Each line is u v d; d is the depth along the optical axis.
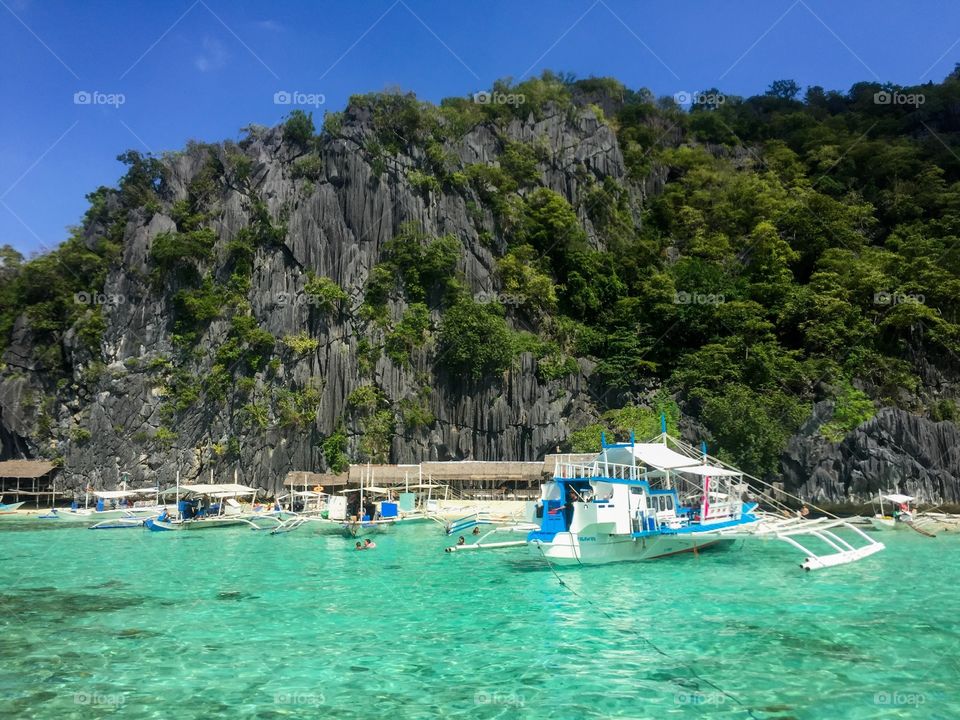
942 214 86.19
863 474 51.72
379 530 43.88
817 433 55.84
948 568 27.22
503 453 66.69
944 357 66.50
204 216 81.56
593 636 17.95
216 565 30.77
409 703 13.35
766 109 129.38
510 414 67.50
